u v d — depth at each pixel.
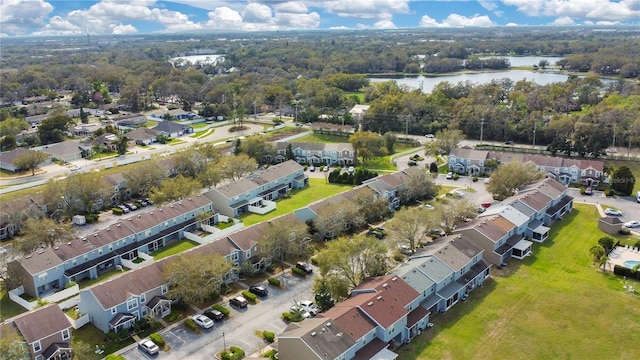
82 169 146.88
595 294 78.38
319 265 78.75
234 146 162.25
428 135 189.12
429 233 96.94
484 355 64.12
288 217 95.12
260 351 64.06
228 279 82.31
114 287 71.38
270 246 84.69
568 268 87.19
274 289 80.31
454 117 193.88
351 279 75.62
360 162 154.50
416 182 117.69
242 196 114.75
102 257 87.69
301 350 58.25
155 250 95.06
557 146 157.25
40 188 131.25
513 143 176.88
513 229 94.31
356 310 64.50
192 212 104.75
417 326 68.75
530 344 66.31
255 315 73.06
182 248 95.88
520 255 90.94
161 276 75.94
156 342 66.50
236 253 85.12
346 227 99.69
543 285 81.38
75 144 164.12
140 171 124.44
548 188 113.06
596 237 99.81
